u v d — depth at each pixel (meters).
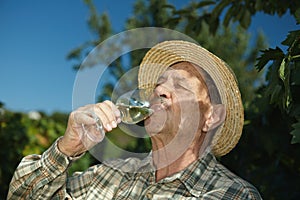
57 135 7.17
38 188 2.27
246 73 7.03
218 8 3.64
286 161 3.57
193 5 3.91
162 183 2.24
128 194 2.30
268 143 3.34
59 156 2.22
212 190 2.18
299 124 2.23
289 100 2.10
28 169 2.29
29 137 6.11
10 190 2.35
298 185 3.52
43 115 8.88
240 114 2.29
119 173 2.37
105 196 2.35
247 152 3.54
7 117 5.72
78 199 2.39
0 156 5.41
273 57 2.25
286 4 3.14
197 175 2.22
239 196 2.13
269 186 3.53
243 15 3.60
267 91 2.39
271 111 3.32
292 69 2.34
